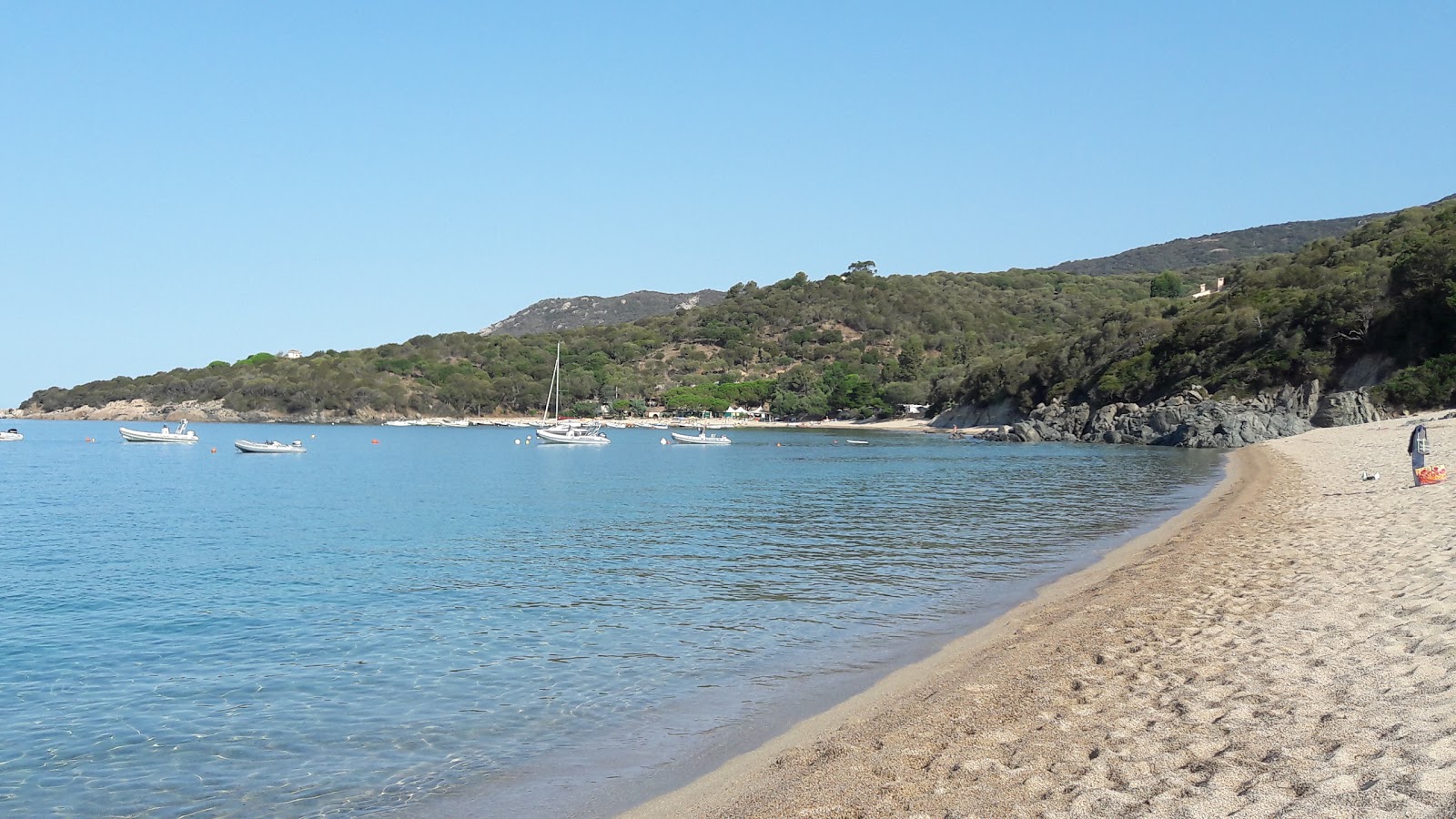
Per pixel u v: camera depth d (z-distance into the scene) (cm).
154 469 8981
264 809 1143
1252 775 845
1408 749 830
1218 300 13350
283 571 2925
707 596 2381
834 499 5169
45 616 2289
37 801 1180
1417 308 9125
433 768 1248
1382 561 1878
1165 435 10419
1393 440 6275
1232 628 1494
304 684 1662
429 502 5294
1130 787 870
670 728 1360
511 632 2014
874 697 1427
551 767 1231
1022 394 15000
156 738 1398
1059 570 2623
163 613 2302
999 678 1404
